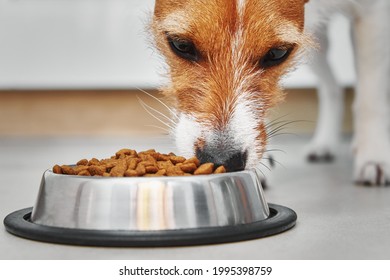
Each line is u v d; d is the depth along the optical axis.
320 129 1.15
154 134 1.63
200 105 0.75
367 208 0.76
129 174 0.66
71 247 0.63
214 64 0.75
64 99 1.66
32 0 1.58
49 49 1.61
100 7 1.58
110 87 1.62
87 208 0.64
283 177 0.96
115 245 0.62
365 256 0.62
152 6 0.79
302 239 0.65
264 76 0.76
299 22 0.76
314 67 1.10
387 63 0.88
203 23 0.73
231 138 0.73
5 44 1.60
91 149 1.34
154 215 0.63
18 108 1.66
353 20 0.89
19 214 0.69
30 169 1.07
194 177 0.64
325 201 0.80
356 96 0.90
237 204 0.65
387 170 0.88
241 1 0.73
